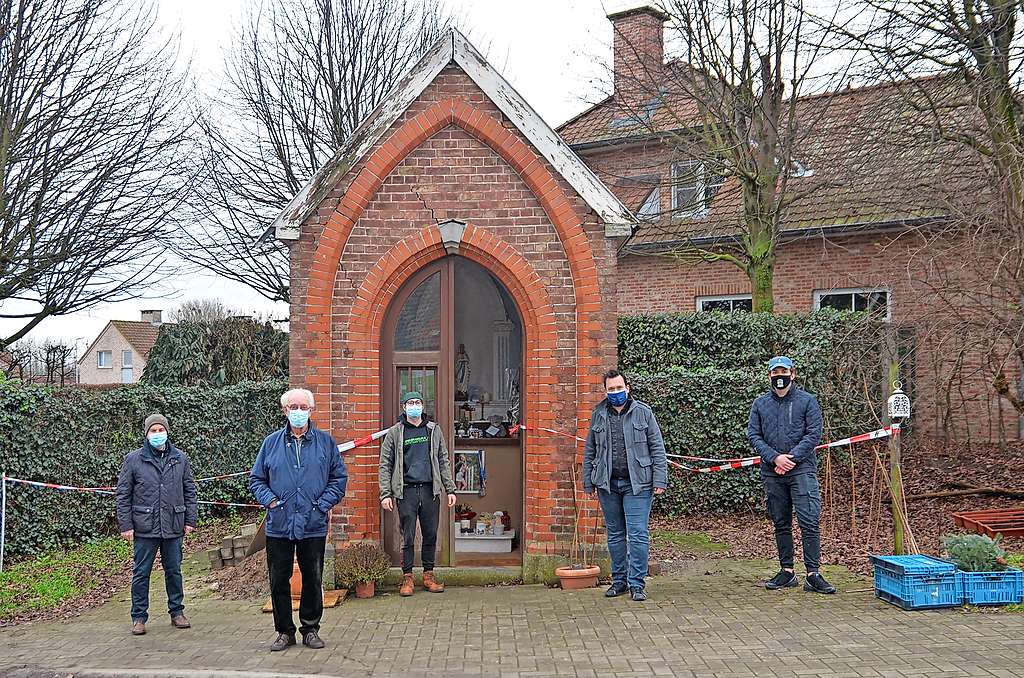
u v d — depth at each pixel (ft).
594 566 32.86
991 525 36.96
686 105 61.77
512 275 33.73
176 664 24.34
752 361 52.06
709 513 47.75
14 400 40.91
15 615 31.32
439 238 33.76
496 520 35.58
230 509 52.60
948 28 40.88
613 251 33.42
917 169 43.37
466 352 36.19
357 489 33.24
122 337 169.07
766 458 30.30
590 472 31.07
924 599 27.32
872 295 51.24
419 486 32.24
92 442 44.78
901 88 43.32
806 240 66.28
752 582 32.76
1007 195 36.65
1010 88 40.27
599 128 75.25
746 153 54.08
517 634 26.27
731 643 24.58
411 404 31.86
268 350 64.39
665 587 32.32
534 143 33.35
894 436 31.71
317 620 25.85
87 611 31.78
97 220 61.87
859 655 23.06
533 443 33.65
